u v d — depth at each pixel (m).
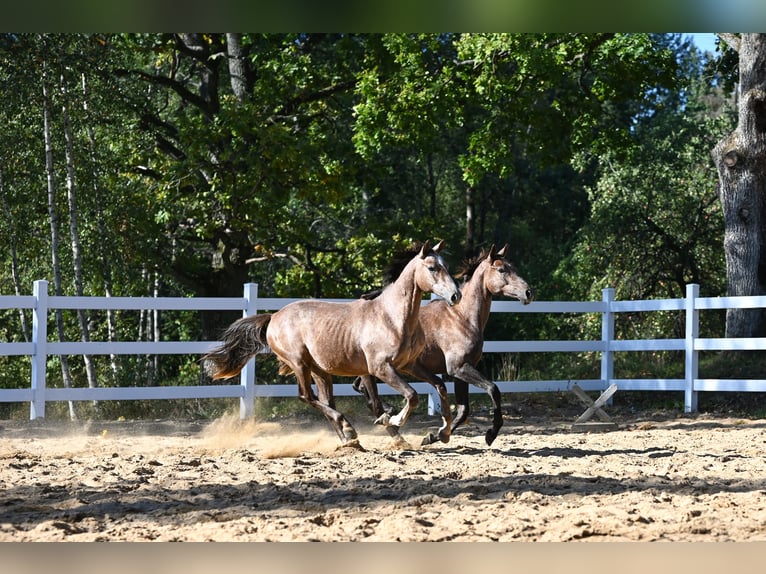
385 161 33.78
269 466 8.23
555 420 13.27
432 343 10.06
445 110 20.12
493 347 14.96
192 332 26.77
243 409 13.18
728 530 5.57
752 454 9.36
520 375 17.34
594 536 5.40
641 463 8.53
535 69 18.45
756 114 17.61
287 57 21.17
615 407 15.38
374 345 9.12
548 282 31.58
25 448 9.65
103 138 20.97
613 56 20.14
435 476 7.55
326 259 25.23
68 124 17.23
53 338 22.58
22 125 18.16
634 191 26.56
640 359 20.41
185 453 9.30
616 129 21.62
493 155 20.77
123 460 8.61
